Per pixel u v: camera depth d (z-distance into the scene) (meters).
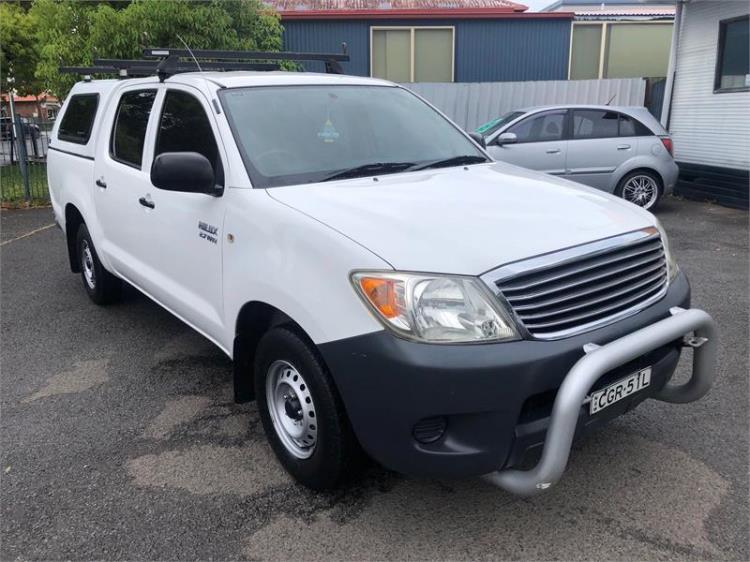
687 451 3.33
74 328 5.25
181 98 3.95
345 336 2.52
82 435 3.60
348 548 2.69
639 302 2.87
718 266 6.89
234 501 3.00
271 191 3.16
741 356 4.46
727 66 10.69
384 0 17.02
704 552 2.63
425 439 2.52
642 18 16.44
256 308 3.16
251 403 3.96
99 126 5.13
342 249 2.59
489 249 2.55
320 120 3.73
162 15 10.26
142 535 2.78
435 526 2.81
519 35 16.11
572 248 2.66
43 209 10.80
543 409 2.57
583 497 2.99
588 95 13.74
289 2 16.77
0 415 3.85
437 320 2.40
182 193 3.69
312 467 2.92
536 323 2.49
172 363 4.56
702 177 11.14
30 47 16.03
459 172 3.64
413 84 13.79
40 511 2.95
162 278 4.12
